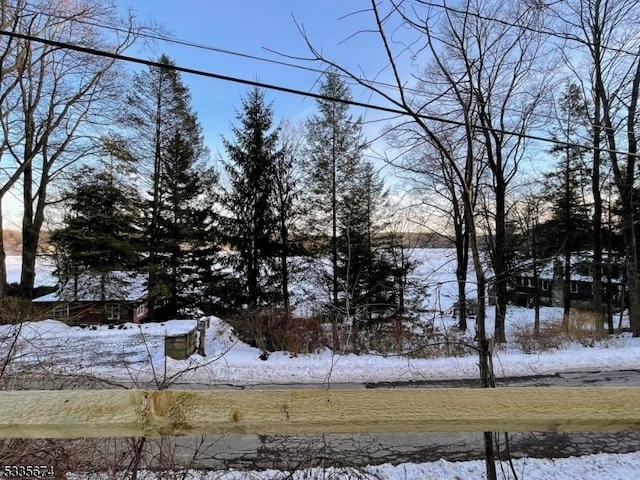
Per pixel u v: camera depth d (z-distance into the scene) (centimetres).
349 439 446
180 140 1948
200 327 873
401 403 101
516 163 1348
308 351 874
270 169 1864
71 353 672
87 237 1712
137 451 186
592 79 1345
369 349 860
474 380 683
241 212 1855
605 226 2027
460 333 799
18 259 3616
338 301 1364
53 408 94
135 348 854
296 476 273
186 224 1930
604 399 103
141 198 1919
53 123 1612
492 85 1018
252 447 406
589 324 1191
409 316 927
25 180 1625
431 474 370
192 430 96
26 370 243
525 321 1661
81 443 199
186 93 1977
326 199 1862
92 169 1767
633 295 1316
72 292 1688
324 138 1853
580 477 365
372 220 1800
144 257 1908
